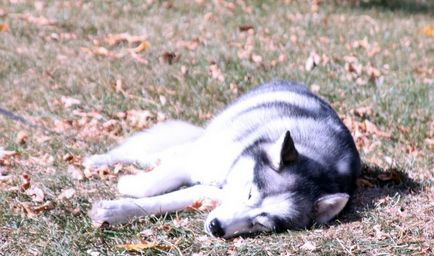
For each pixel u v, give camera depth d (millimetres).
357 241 8133
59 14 17500
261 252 7875
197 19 18375
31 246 8047
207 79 13781
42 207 8734
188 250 7992
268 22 18672
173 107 12461
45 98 12656
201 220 8602
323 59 15289
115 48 15656
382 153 11062
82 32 16547
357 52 16406
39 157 10367
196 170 9422
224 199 8562
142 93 13078
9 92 12922
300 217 8320
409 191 9672
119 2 19188
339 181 8797
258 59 14891
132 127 11695
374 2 22703
